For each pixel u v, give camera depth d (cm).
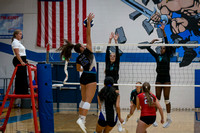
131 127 640
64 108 1109
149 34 1116
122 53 1110
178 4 1105
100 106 416
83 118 412
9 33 1167
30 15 1166
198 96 1078
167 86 598
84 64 429
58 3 1154
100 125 410
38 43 1150
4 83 1109
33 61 1150
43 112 452
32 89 445
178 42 1098
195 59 1083
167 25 1109
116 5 1140
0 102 1045
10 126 621
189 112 988
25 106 1094
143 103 423
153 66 1092
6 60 1162
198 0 1095
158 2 1117
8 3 1177
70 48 455
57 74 1109
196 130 587
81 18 1145
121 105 1100
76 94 1109
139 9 1127
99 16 1144
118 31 1130
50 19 1154
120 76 1104
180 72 1088
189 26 1096
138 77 1098
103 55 1110
